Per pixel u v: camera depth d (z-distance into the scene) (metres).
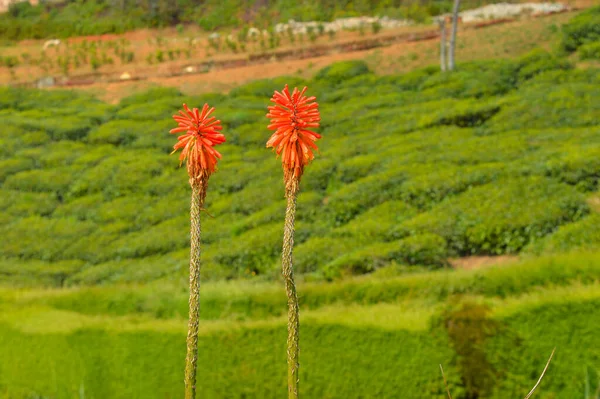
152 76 58.16
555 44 49.16
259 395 14.78
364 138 39.78
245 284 21.67
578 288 14.16
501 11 61.28
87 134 47.19
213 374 15.06
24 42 70.00
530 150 31.70
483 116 38.22
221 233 30.77
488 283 17.42
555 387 13.14
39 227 35.16
